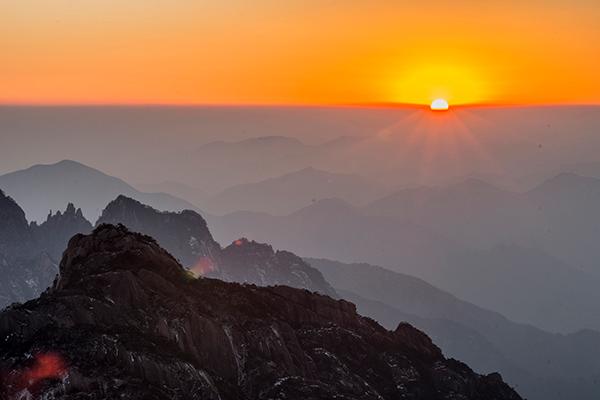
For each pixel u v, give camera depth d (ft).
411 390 386.73
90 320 299.17
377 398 357.41
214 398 286.87
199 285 381.81
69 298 303.68
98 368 266.57
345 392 350.64
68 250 379.96
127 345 281.13
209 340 328.29
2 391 253.03
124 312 312.91
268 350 350.43
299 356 362.53
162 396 267.18
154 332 311.47
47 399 251.19
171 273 374.84
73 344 272.51
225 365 327.67
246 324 359.25
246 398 315.99
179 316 325.42
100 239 379.96
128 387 262.26
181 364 286.66
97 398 255.29
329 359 371.15
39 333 279.49
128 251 369.91
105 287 325.42
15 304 314.14
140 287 334.24
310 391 328.90
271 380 328.90
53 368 260.01
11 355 266.36
